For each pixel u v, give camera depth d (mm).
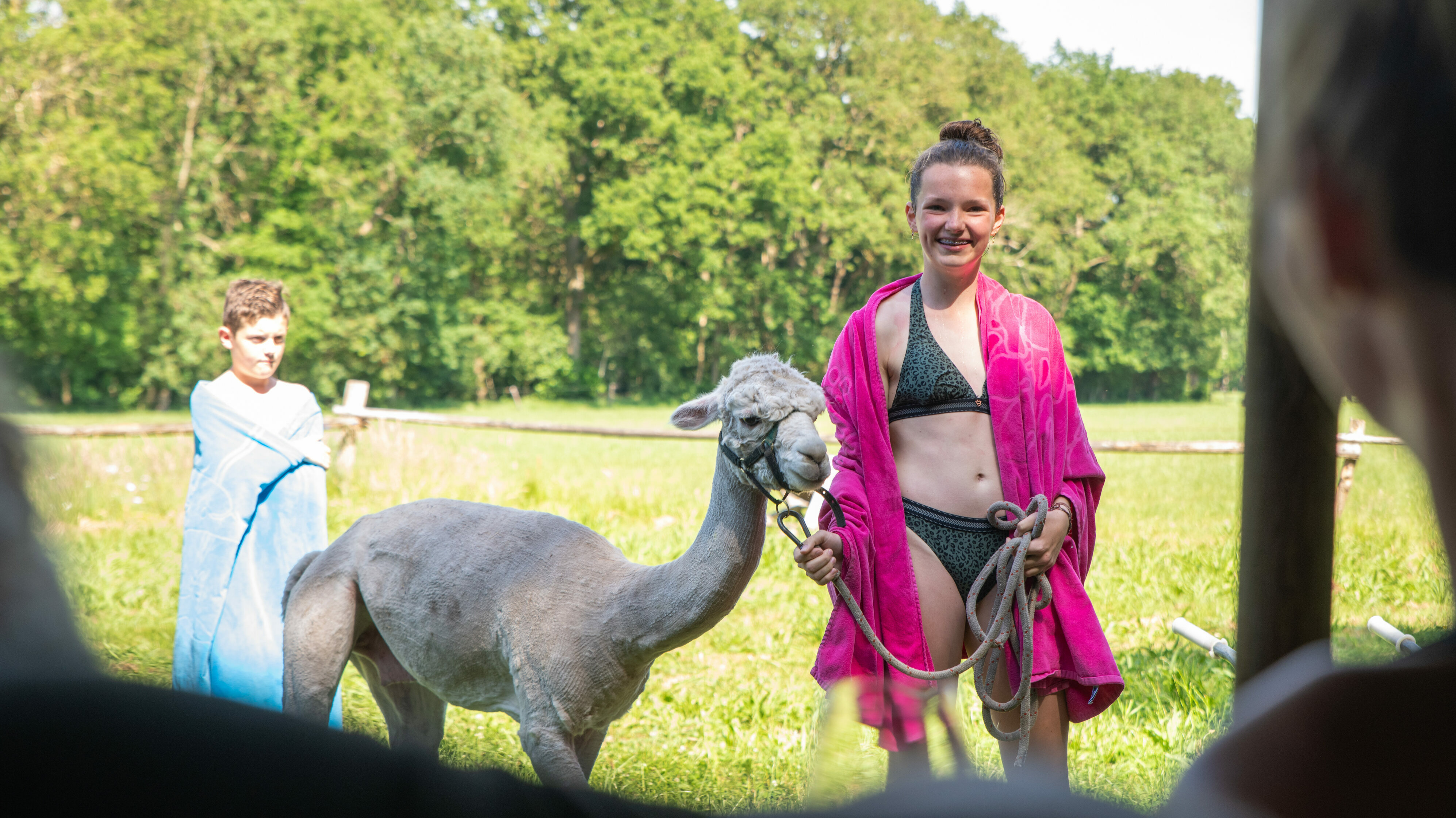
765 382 3002
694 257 51594
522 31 53625
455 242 46094
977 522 3133
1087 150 60969
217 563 4078
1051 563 3072
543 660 3191
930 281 3283
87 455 11031
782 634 6805
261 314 4281
